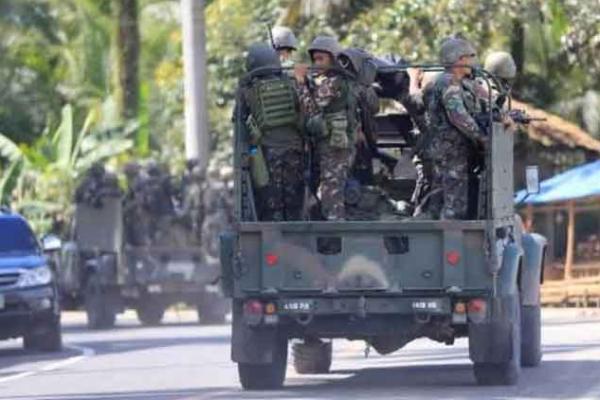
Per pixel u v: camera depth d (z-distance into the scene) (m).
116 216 98.88
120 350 78.88
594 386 55.22
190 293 98.56
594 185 113.62
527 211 118.88
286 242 53.00
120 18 144.88
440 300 52.72
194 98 108.94
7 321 79.38
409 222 52.41
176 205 99.81
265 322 53.19
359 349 75.12
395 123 58.59
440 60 56.22
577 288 112.88
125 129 142.62
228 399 52.16
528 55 125.56
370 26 121.81
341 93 53.91
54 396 56.41
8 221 83.69
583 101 127.44
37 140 154.25
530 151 123.31
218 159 130.88
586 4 123.69
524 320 62.22
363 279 52.72
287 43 57.00
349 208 54.84
